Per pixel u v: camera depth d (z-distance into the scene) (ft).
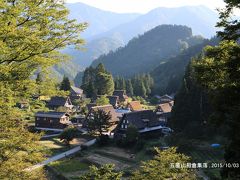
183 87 197.26
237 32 51.42
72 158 171.42
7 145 46.88
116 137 211.20
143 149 183.32
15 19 40.91
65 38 46.96
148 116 230.89
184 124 193.06
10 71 43.93
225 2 50.83
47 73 52.47
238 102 56.54
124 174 139.85
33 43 42.09
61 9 46.55
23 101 55.52
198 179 105.91
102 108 251.39
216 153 152.15
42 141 205.26
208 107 188.55
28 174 48.08
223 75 56.75
